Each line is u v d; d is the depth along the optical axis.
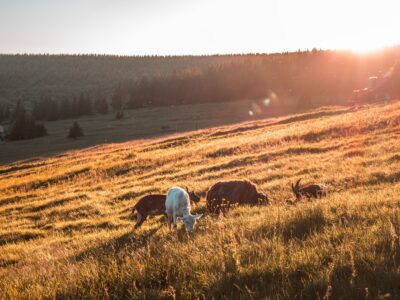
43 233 18.23
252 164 27.17
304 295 4.74
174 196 12.44
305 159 25.19
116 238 12.76
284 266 5.55
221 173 25.64
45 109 168.50
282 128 48.47
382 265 5.04
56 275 7.21
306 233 7.46
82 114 167.12
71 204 23.81
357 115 40.81
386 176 16.33
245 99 162.25
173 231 11.30
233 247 6.43
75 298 5.73
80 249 11.82
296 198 14.38
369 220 7.70
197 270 5.94
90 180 32.31
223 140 44.84
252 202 14.03
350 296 4.53
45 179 35.34
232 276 5.48
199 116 127.50
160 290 5.60
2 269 12.01
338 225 7.49
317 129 34.66
